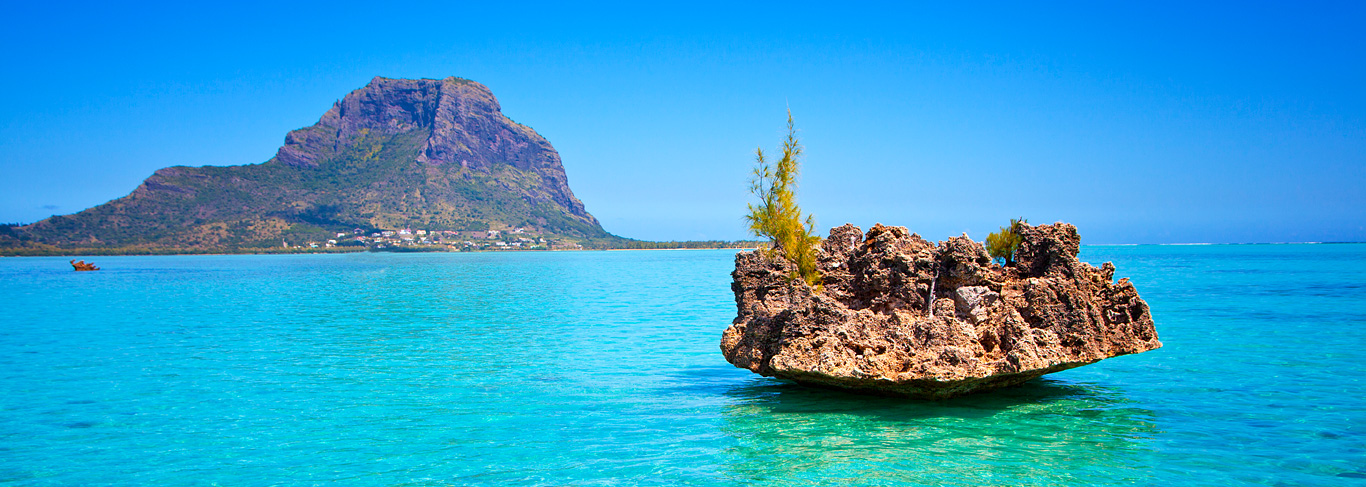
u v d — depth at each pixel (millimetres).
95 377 26156
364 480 14844
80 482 14852
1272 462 15008
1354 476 14148
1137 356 27406
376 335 38562
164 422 19547
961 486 13961
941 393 19391
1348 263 121875
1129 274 91500
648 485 14383
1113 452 15758
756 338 21203
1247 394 20938
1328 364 25594
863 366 19016
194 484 14711
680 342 34969
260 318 48812
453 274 129875
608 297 66938
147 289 87000
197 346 34469
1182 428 17531
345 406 21328
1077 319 19625
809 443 16750
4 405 21641
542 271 142125
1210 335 33375
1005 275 21266
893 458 15586
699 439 17359
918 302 20391
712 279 103500
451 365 28500
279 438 17938
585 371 26953
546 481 14695
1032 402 20062
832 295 21094
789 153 21781
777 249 22141
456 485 14500
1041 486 13891
